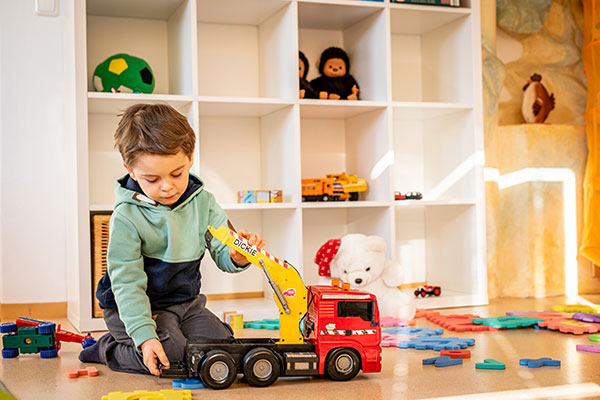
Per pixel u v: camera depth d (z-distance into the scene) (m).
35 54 2.76
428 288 2.83
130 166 1.53
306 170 3.08
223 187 2.97
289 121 2.67
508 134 3.10
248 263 1.68
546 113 3.25
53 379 1.62
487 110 3.03
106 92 2.54
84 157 2.36
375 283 2.51
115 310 1.69
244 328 2.38
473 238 2.89
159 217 1.62
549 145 3.10
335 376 1.56
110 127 2.80
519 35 3.38
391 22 3.01
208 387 1.50
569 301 2.95
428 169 3.20
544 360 1.72
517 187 3.09
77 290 2.41
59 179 2.79
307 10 2.78
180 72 2.68
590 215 3.09
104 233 2.42
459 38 2.96
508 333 2.20
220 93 2.97
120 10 2.74
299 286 1.58
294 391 1.47
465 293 2.93
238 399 1.41
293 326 1.58
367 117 2.91
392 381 1.56
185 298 1.75
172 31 2.79
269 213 2.92
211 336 1.75
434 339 2.03
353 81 3.00
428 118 3.17
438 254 3.14
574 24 3.39
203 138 2.94
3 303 2.72
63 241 2.79
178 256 1.66
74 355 1.93
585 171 3.15
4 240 2.73
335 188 2.82
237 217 2.99
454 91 3.00
